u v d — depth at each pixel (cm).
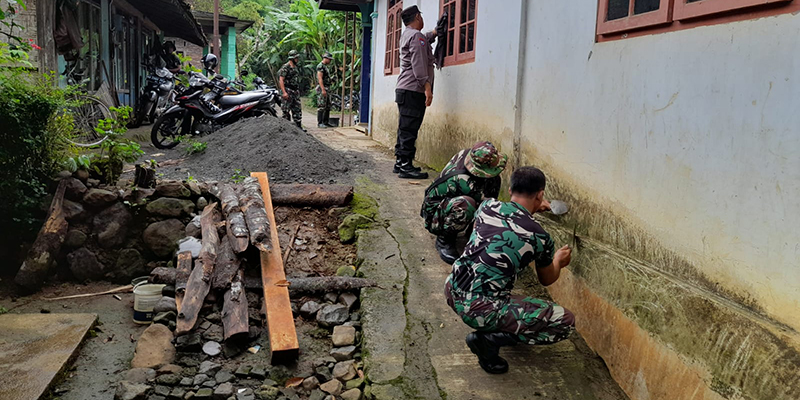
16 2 529
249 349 373
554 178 413
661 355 287
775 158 228
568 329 303
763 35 234
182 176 609
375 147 907
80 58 837
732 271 251
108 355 367
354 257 477
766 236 233
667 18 288
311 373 349
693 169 274
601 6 350
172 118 800
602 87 351
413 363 341
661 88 297
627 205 327
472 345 326
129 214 498
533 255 312
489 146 408
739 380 238
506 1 489
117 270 490
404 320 382
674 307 281
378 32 999
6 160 440
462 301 312
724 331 249
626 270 322
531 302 309
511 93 479
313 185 546
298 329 397
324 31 2161
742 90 245
